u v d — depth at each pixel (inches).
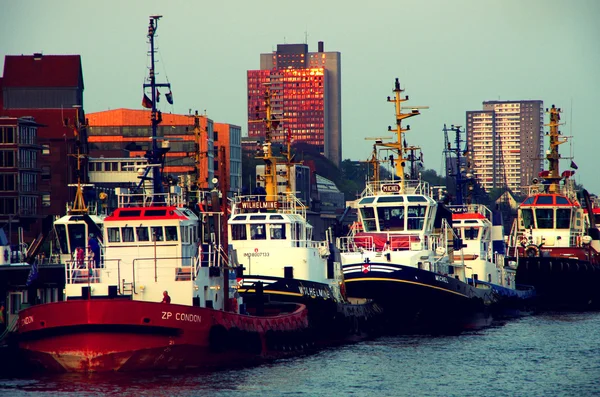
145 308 7219.5
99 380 7219.5
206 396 6884.8
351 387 7436.0
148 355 7308.1
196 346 7421.3
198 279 7716.5
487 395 7332.7
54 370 7332.7
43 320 7253.9
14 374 7559.1
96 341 7194.9
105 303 7165.4
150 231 7795.3
